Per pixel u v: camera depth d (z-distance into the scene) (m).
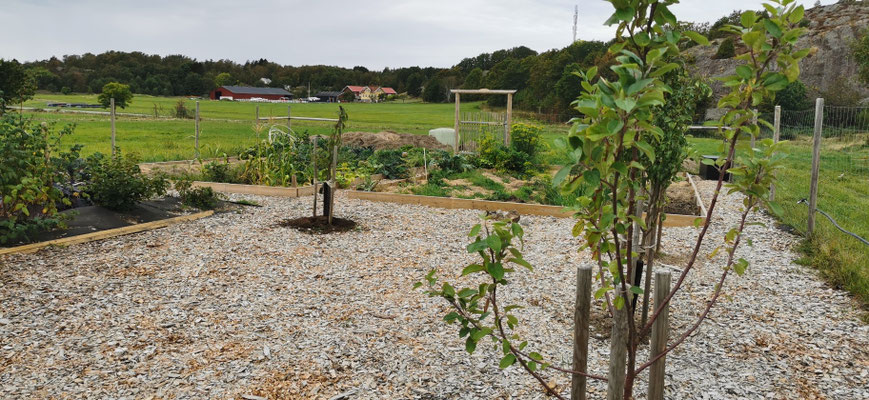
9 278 5.72
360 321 5.03
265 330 4.79
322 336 4.69
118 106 54.66
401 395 3.79
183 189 9.40
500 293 5.87
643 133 2.40
